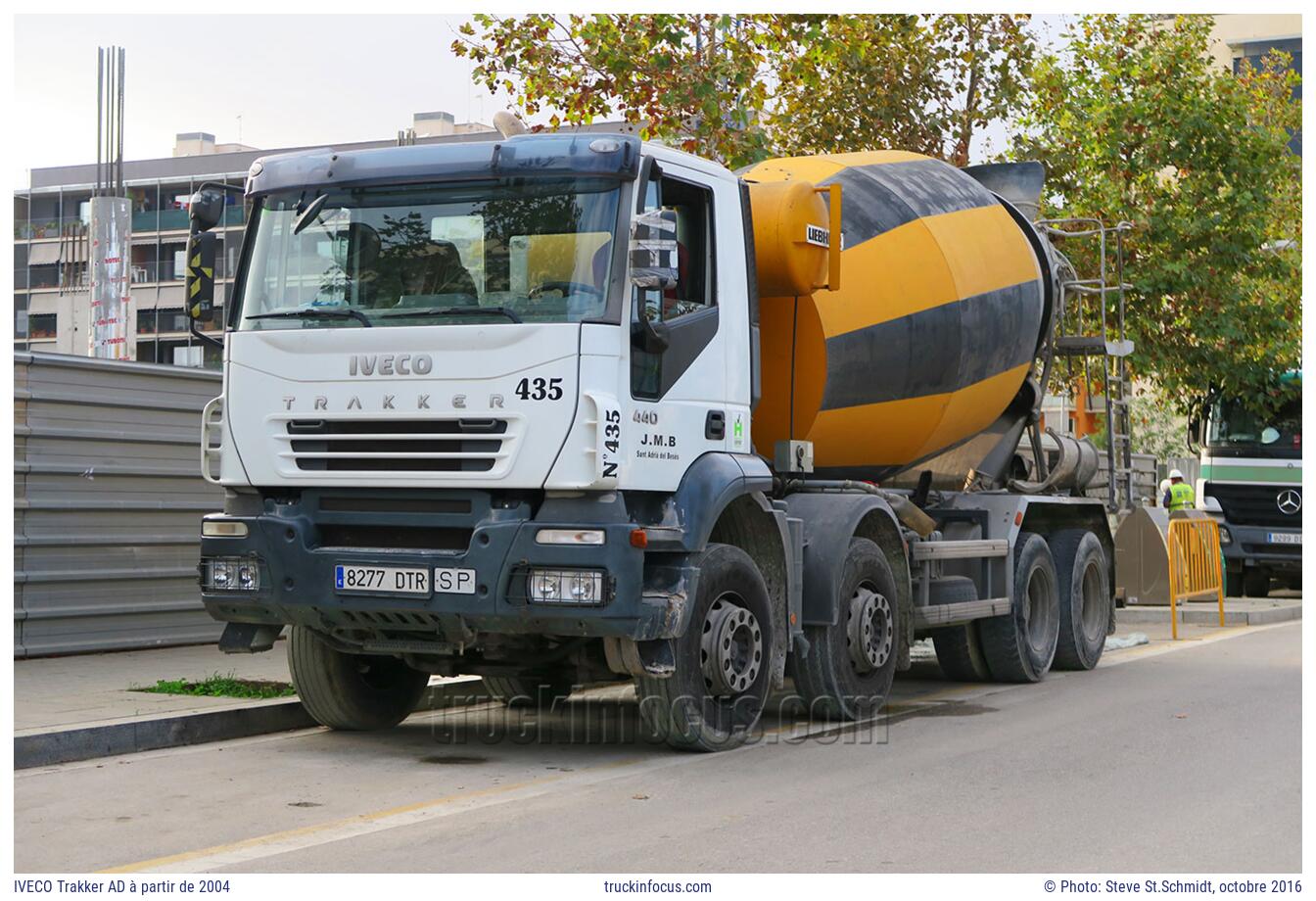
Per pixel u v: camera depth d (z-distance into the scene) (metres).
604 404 8.02
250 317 8.83
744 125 16.59
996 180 14.21
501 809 7.43
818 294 10.41
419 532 8.50
